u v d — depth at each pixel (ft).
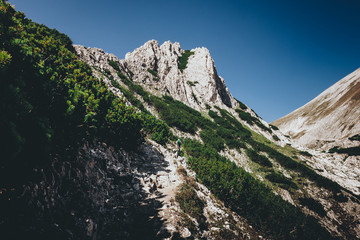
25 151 21.36
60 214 29.17
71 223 29.25
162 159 92.27
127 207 44.14
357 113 537.65
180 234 40.40
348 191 205.05
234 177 104.78
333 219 161.99
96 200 38.17
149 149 95.35
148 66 369.91
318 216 158.51
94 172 44.04
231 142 226.58
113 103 75.00
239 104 456.04
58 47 83.10
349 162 323.78
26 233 21.80
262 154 233.14
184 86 365.20
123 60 327.47
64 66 63.31
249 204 91.40
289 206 141.59
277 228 90.38
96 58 260.21
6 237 19.94
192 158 114.52
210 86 393.50
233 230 60.49
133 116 78.43
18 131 19.63
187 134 203.82
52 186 30.14
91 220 32.04
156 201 50.34
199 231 46.98
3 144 16.99
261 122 407.44
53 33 167.02
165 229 39.09
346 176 257.96
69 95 35.04
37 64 28.58
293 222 108.27
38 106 26.66
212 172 95.25
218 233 53.11
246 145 240.12
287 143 348.59
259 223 87.56
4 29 26.81
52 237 24.07
